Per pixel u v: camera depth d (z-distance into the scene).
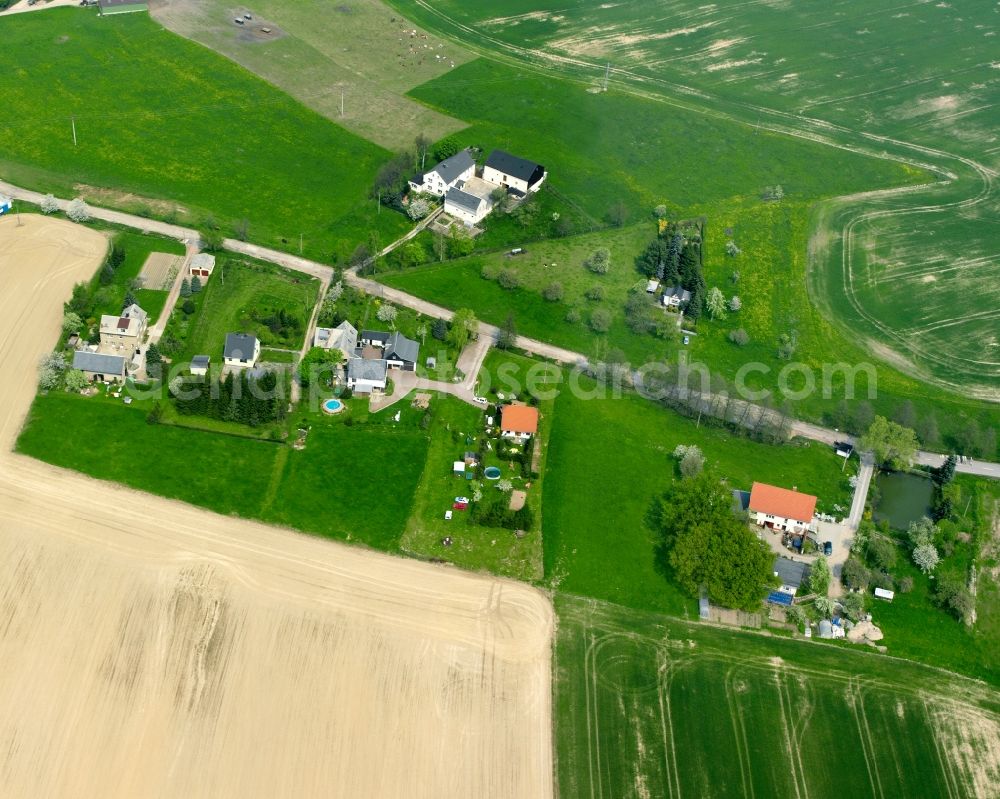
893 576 164.75
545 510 169.00
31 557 150.25
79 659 139.00
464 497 168.25
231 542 156.50
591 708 141.62
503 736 136.88
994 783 138.00
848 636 155.25
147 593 147.50
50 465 164.75
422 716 137.62
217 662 140.50
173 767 129.25
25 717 132.38
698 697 144.38
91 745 130.50
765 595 154.75
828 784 135.88
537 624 151.50
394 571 156.12
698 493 166.50
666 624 154.00
